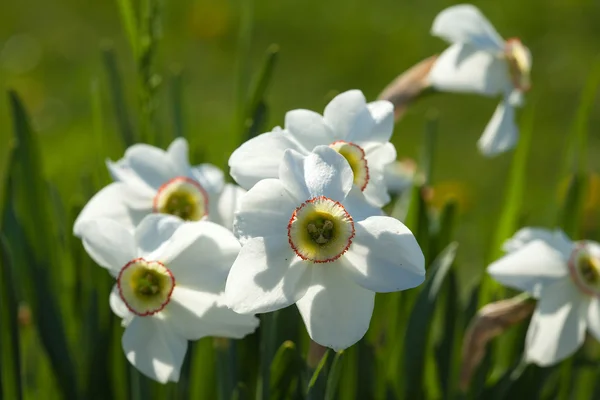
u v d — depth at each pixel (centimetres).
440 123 231
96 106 102
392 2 293
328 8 287
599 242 115
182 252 86
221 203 91
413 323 96
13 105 98
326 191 83
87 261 100
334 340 84
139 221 90
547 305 94
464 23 97
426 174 104
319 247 83
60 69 254
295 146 85
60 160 207
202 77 249
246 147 85
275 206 84
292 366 92
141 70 98
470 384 98
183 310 86
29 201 98
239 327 86
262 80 98
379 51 266
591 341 105
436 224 104
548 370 99
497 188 202
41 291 97
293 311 95
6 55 262
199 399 96
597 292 93
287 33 274
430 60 98
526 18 281
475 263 176
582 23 279
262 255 83
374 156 87
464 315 101
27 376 102
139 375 94
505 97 98
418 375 96
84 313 101
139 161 91
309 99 235
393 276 83
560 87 246
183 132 102
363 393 96
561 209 102
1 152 213
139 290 86
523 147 102
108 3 294
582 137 101
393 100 98
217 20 276
